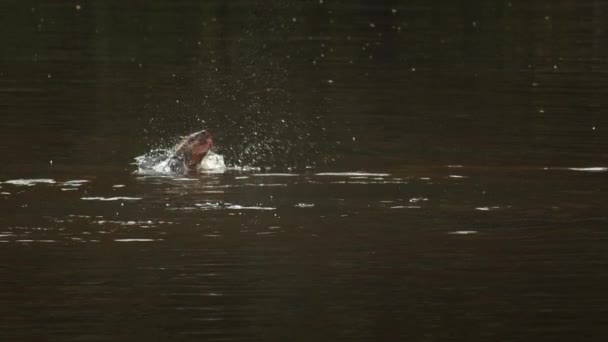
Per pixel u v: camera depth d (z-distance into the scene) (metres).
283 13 102.94
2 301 26.55
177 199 36.62
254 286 27.58
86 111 56.41
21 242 31.11
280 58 77.00
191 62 74.62
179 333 24.64
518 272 28.81
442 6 111.62
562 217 34.34
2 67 71.06
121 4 106.06
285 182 39.88
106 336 24.41
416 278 28.31
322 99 60.94
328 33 90.62
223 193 37.69
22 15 97.69
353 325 25.03
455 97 62.00
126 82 66.25
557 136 50.03
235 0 111.25
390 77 69.56
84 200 36.28
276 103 59.78
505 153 45.97
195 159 43.00
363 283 27.83
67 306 26.28
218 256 30.00
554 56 79.38
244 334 24.55
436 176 40.84
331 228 32.84
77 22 94.19
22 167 42.19
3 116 54.34
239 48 81.69
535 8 111.31
